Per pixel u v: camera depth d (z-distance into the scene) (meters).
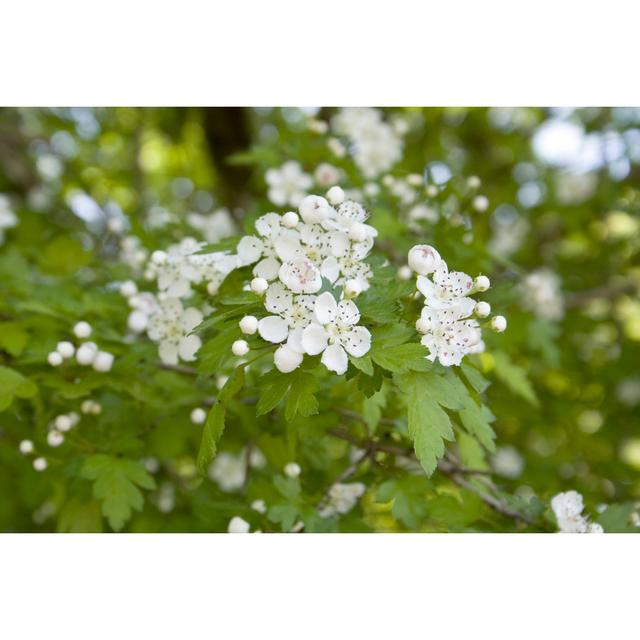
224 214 0.43
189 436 0.34
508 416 0.52
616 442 0.59
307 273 0.23
